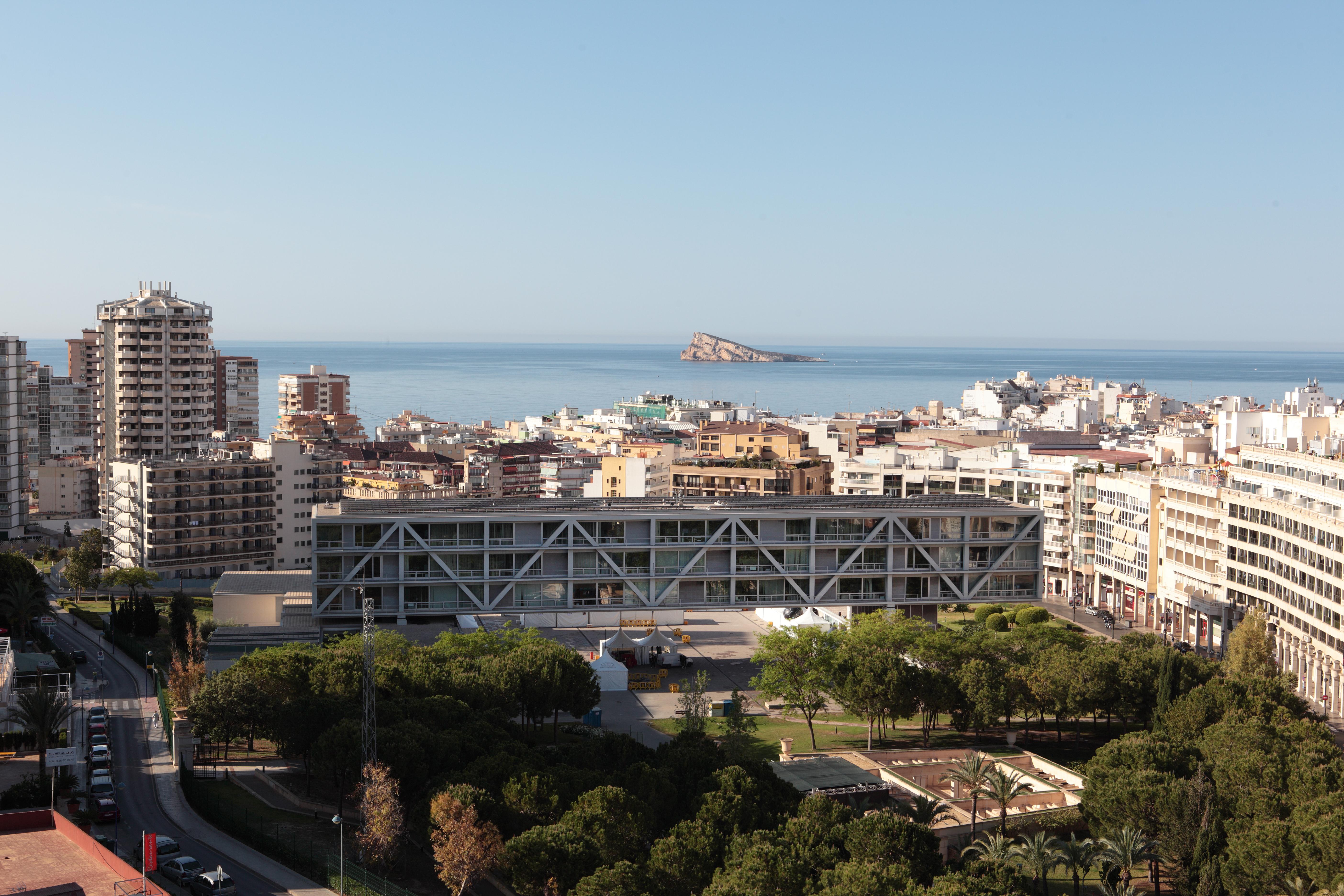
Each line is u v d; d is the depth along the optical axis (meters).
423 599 186.00
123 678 165.38
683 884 84.38
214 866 92.19
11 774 115.25
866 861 84.12
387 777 93.12
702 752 107.50
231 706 116.94
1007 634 163.00
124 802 108.62
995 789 103.19
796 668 142.75
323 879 89.31
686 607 193.38
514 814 90.75
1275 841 89.06
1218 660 193.50
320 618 182.25
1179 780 101.38
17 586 180.38
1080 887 99.56
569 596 190.62
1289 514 185.12
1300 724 118.38
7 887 82.25
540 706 130.25
